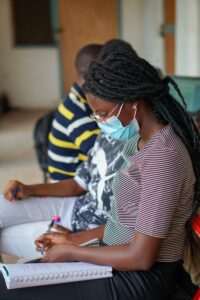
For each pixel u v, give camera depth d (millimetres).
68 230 1702
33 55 7895
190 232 1369
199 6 5094
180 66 5469
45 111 7691
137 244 1267
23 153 5074
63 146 2197
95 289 1298
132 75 1277
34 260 1452
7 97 8062
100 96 1291
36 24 7848
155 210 1236
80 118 2100
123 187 1368
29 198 1878
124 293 1299
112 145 1687
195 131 1370
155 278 1326
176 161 1238
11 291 1272
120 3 7668
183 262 1416
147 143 1299
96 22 7754
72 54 7859
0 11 7707
